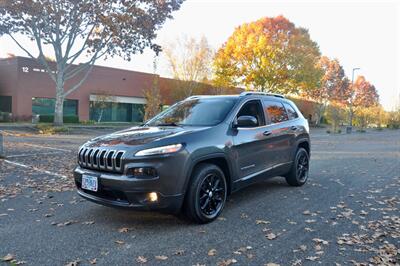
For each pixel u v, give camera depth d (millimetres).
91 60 24375
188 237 4055
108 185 4078
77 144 14281
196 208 4336
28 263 3363
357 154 13812
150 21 22344
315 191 6578
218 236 4105
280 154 6145
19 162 9203
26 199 5637
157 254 3588
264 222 4633
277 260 3498
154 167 3963
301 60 30922
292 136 6504
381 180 7941
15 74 27484
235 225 4500
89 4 21234
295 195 6188
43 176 7469
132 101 36062
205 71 35844
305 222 4695
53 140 15742
